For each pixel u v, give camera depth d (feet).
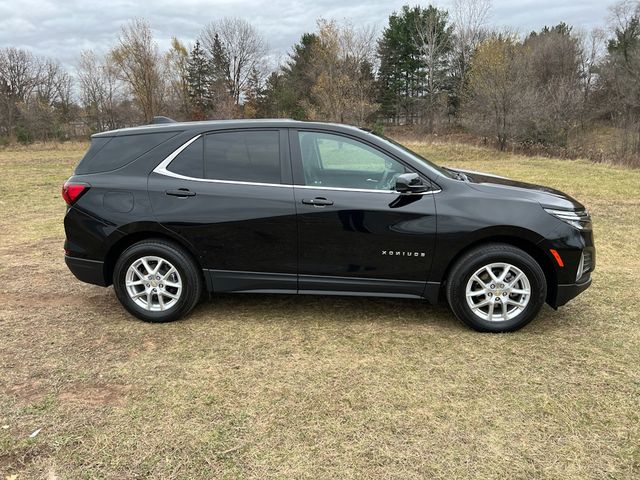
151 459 7.92
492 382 10.04
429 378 10.23
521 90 80.38
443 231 11.76
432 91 140.67
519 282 12.01
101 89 147.43
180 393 9.77
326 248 12.20
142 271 13.00
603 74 105.40
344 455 7.98
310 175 12.41
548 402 9.32
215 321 13.20
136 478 7.51
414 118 166.30
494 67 82.99
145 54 138.10
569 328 12.49
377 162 12.37
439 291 12.33
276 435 8.48
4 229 24.94
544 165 54.44
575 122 87.76
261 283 12.69
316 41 129.59
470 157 69.87
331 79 107.45
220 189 12.37
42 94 162.30
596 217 25.76
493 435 8.43
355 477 7.50
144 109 143.95
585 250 11.87
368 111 108.58
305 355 11.28
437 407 9.22
